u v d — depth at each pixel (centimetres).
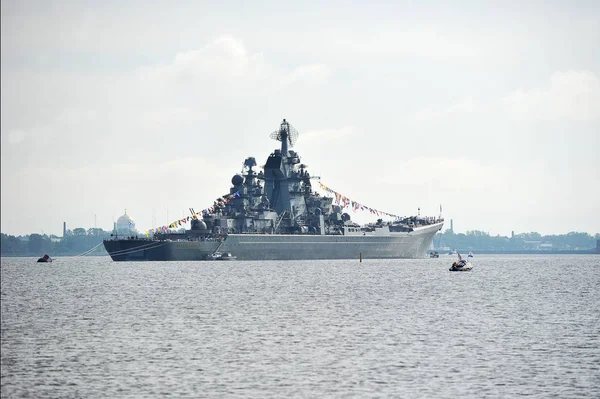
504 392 19838
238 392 19775
